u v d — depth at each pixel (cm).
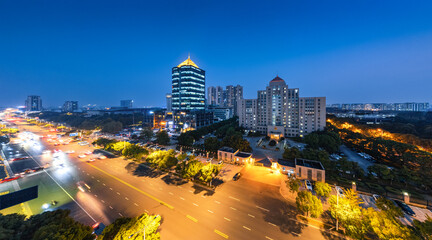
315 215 3016
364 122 13012
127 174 5603
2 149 8950
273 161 6712
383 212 2630
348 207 2791
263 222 3344
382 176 4891
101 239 2441
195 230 3133
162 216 3522
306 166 5297
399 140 7606
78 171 5872
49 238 2153
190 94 15350
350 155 7425
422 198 3991
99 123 16875
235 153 6731
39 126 18788
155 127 15525
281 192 4459
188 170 4775
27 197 3944
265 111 12388
